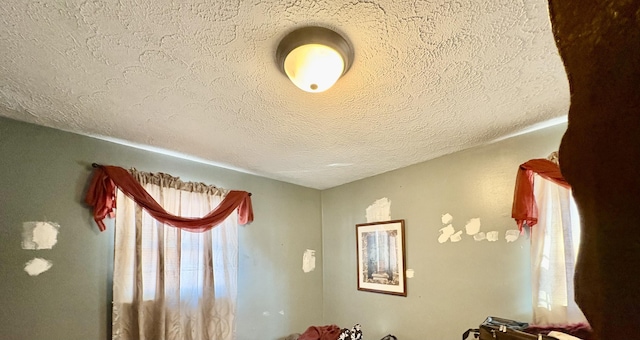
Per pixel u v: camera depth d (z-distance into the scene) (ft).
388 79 5.24
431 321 8.95
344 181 11.80
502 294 7.70
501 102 6.10
